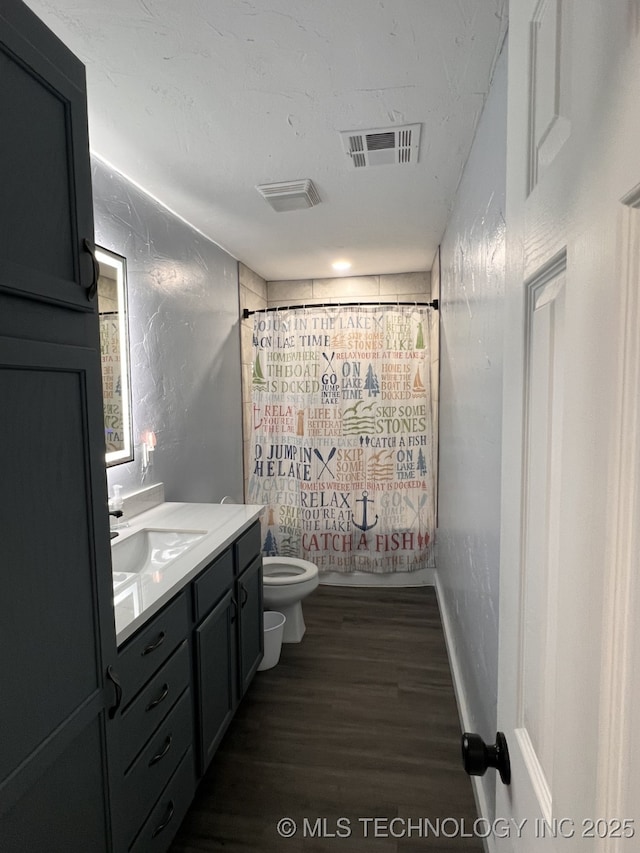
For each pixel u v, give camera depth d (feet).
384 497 10.37
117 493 6.22
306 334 10.35
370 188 6.77
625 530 1.05
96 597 3.08
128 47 4.01
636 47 0.97
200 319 8.79
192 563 4.84
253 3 3.54
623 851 1.04
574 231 1.34
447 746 5.93
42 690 2.59
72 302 2.82
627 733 1.04
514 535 2.04
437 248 9.68
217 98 4.73
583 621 1.25
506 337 2.21
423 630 8.79
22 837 2.46
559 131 1.53
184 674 4.62
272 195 6.98
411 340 10.16
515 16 2.07
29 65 2.43
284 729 6.25
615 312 1.07
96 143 5.59
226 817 4.98
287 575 8.93
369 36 3.89
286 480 10.73
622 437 1.06
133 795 3.67
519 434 1.97
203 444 8.95
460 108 4.85
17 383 2.42
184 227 8.11
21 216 2.42
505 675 2.19
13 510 2.39
